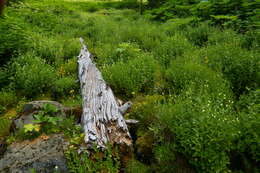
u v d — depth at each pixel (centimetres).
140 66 530
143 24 1137
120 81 500
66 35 1014
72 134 328
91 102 382
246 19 851
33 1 1730
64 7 1700
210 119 273
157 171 276
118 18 1422
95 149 272
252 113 283
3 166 274
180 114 290
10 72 540
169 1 1430
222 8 1009
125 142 297
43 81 521
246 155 274
